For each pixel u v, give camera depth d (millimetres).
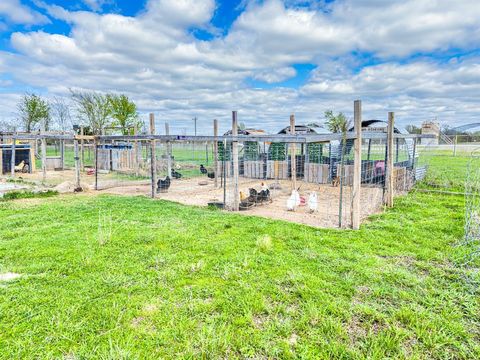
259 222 8484
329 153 17859
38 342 3371
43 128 27078
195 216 9133
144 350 3273
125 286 4641
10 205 10461
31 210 9672
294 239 7031
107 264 5418
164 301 4266
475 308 4164
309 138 8992
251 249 6234
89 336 3480
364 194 13539
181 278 4941
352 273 5156
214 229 7660
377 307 4160
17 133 20922
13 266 5266
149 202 11367
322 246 6535
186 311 4008
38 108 35812
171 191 14805
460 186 14453
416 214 9469
